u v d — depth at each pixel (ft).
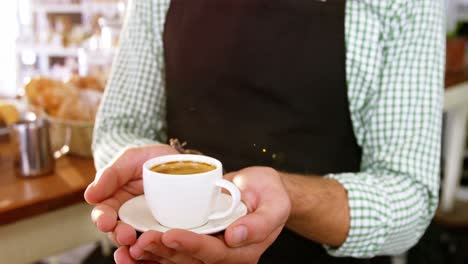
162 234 1.49
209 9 2.81
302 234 2.35
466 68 7.62
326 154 2.76
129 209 1.78
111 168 1.85
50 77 4.47
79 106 3.91
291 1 2.66
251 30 2.71
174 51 2.92
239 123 2.73
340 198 2.28
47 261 5.41
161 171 1.77
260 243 1.70
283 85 2.69
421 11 2.55
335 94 2.70
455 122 8.14
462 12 8.87
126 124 3.00
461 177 9.20
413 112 2.53
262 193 1.81
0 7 5.93
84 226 3.64
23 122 3.69
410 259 6.10
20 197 3.19
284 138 2.71
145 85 3.06
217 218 1.73
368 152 2.74
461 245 7.22
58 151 3.98
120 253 1.50
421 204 2.50
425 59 2.53
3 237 3.18
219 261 1.58
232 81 2.74
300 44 2.68
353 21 2.63
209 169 1.80
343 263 2.64
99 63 4.67
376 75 2.64
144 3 3.04
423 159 2.48
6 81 5.87
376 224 2.31
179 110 2.93
